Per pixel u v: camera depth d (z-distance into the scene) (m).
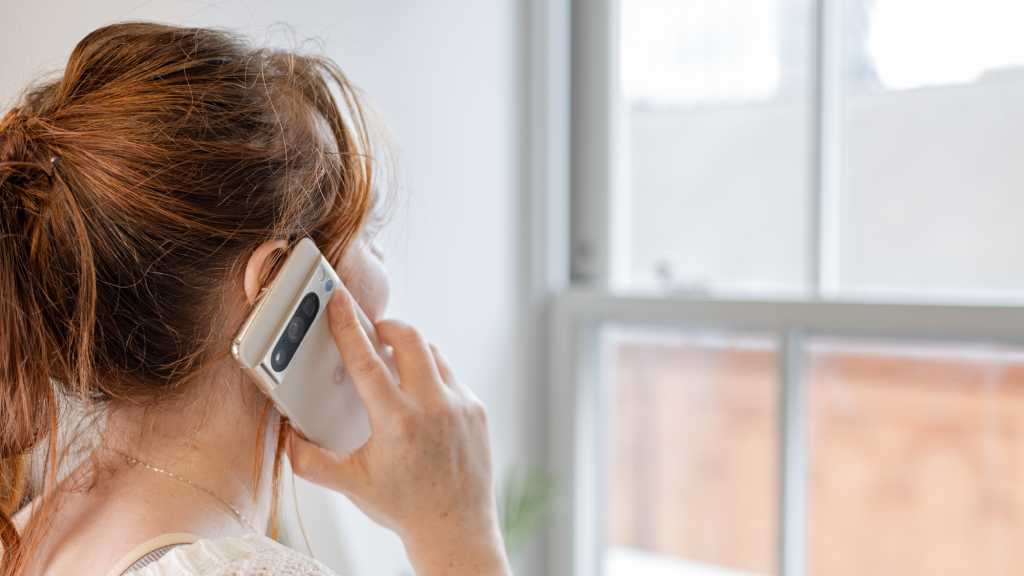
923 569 1.42
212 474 0.59
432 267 1.46
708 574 1.63
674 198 1.62
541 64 1.68
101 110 0.54
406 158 1.39
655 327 1.66
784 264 1.51
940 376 1.39
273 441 0.64
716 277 1.59
